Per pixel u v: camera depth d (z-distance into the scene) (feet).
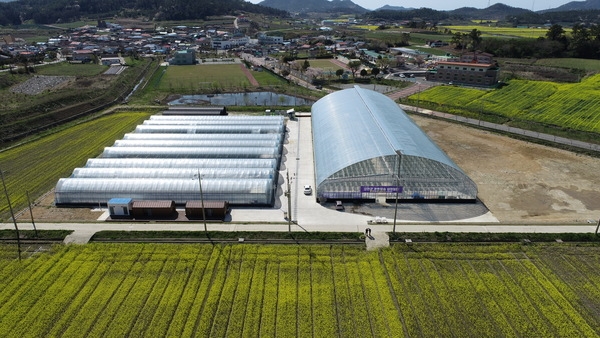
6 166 237.86
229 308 125.39
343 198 193.26
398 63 599.16
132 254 150.92
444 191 190.08
